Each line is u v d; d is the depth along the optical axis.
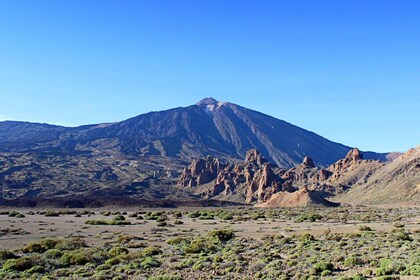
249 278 27.92
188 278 29.53
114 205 181.62
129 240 54.66
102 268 34.59
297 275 27.47
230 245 48.47
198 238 55.84
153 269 33.81
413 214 106.44
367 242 43.84
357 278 24.19
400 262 27.94
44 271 33.75
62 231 67.12
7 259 38.25
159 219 96.31
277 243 48.09
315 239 51.03
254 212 130.75
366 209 136.50
